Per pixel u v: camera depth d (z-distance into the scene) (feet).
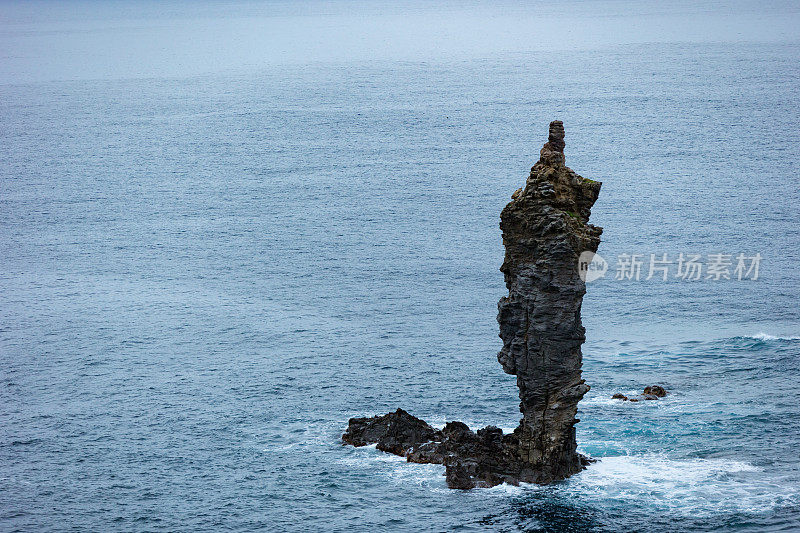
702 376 344.28
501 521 236.02
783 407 304.91
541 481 253.03
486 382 350.64
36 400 349.82
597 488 248.73
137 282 542.16
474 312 463.83
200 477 273.75
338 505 250.37
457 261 574.97
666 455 269.44
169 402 341.21
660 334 404.98
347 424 310.24
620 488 248.32
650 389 325.42
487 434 267.18
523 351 248.93
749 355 367.04
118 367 386.11
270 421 316.40
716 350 376.27
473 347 401.49
